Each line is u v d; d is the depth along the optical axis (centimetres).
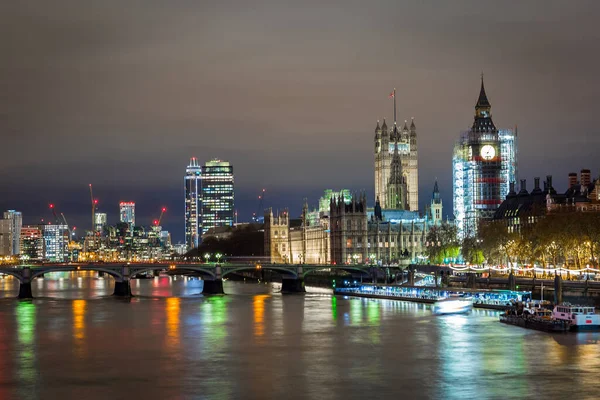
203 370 19688
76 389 18038
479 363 19862
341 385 18075
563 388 17475
